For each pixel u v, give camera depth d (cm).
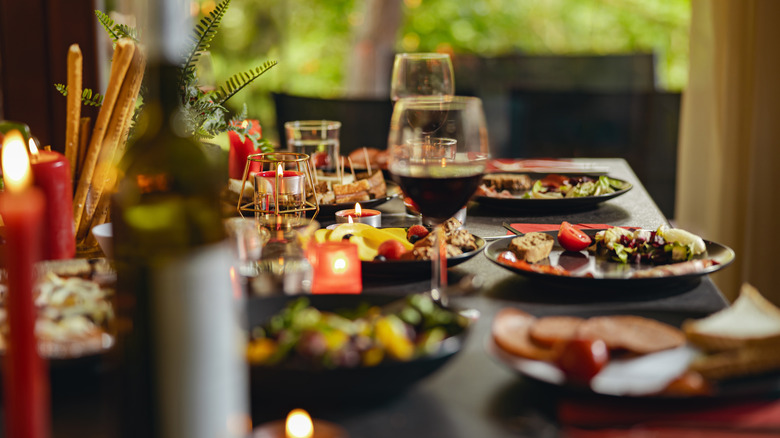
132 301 54
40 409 42
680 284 101
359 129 280
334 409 66
